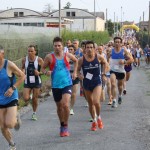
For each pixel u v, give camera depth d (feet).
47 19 172.14
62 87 28.91
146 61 126.93
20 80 23.35
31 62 34.14
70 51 41.39
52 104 44.24
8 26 71.72
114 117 36.60
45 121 34.71
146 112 39.29
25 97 34.42
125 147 26.35
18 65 68.13
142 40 218.59
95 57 30.63
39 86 34.58
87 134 29.94
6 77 23.18
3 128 23.93
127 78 51.67
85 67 30.50
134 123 33.96
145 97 50.34
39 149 25.82
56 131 30.91
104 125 33.06
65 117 29.09
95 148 26.08
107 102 45.34
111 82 41.96
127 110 40.42
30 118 35.96
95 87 30.53
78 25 215.31
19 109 40.04
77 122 34.27
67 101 28.78
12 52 66.18
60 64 29.01
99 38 179.11
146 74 88.99
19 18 176.96
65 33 111.04
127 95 51.93
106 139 28.45
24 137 28.96
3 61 23.20
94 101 30.35
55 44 28.96
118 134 29.94
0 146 26.35
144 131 30.99
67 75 29.17
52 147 26.30
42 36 93.76
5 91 23.52
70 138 28.71
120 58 41.86
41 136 29.27
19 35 72.84
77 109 40.93
